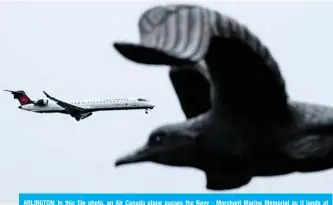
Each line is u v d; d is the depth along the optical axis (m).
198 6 19.47
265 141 24.06
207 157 24.02
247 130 23.86
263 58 21.38
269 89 22.64
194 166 24.31
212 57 21.34
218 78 22.53
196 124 23.95
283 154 24.30
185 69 25.80
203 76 25.73
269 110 23.59
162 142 23.67
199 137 23.81
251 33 20.73
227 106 23.58
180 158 23.81
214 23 19.22
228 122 23.81
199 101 26.17
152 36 17.89
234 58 21.27
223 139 23.84
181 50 17.77
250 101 23.16
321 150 24.59
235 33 19.95
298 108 24.92
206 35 18.52
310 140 24.66
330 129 24.89
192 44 18.05
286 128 24.33
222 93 23.17
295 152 24.36
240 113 23.64
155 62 17.62
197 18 18.89
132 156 23.61
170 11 18.72
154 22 18.30
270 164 24.55
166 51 17.44
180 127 23.89
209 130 23.84
